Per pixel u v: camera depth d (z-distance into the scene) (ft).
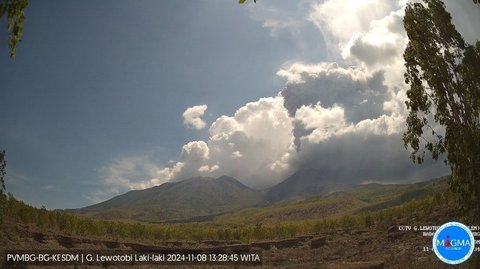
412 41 97.40
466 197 93.66
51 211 207.72
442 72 92.27
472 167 90.58
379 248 219.41
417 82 98.17
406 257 178.19
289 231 284.41
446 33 94.17
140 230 246.68
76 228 210.79
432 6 96.07
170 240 252.01
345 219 282.56
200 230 292.61
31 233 176.24
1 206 167.53
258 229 291.17
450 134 91.61
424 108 97.71
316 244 246.06
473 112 91.25
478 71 91.25
